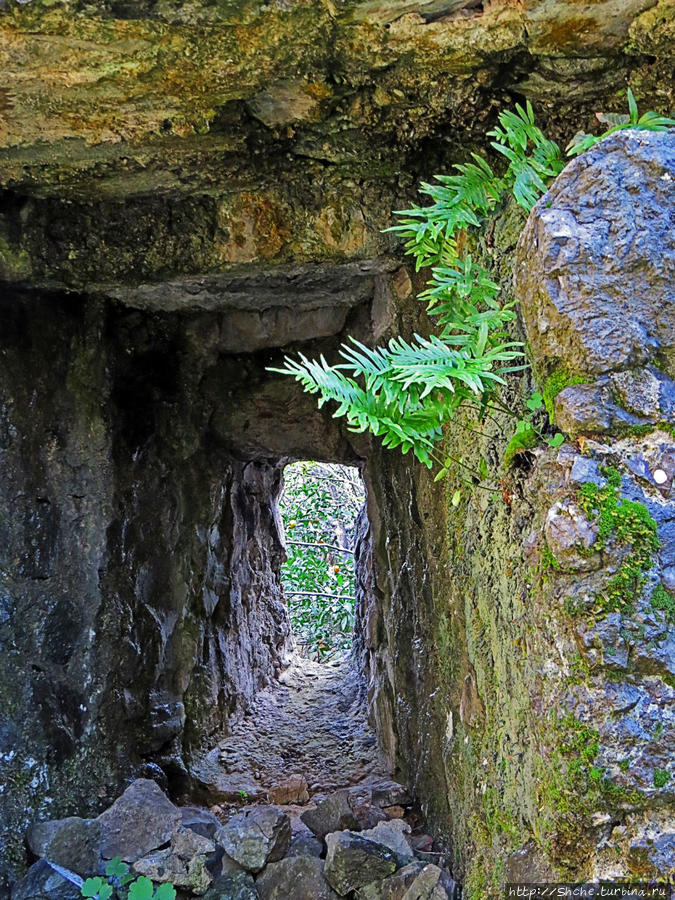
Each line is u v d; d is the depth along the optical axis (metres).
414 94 2.35
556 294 1.69
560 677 1.66
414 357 1.92
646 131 1.72
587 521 1.62
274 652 5.84
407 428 2.04
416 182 2.83
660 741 1.58
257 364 4.24
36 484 3.19
